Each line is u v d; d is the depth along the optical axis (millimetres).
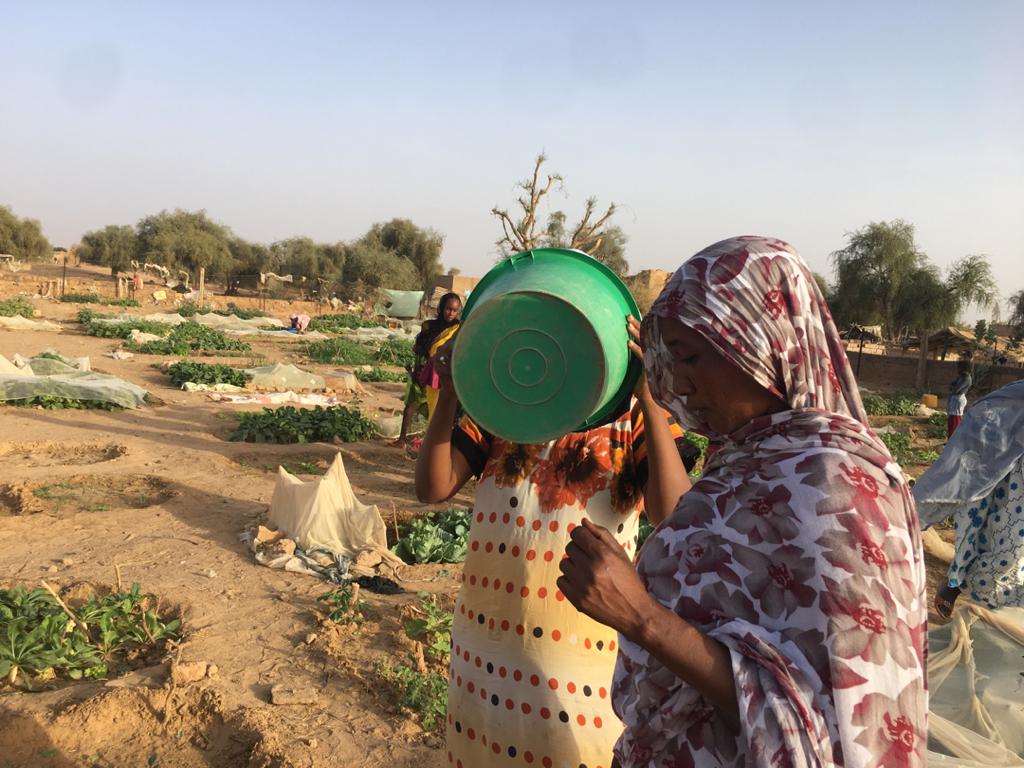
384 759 4148
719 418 1579
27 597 5461
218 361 23547
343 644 5387
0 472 9555
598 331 2129
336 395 18422
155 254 69938
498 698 2375
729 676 1366
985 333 37156
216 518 8078
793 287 1508
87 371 16203
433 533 7711
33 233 78312
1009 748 4266
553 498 2393
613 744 2338
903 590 1388
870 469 1445
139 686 4582
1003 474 5191
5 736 4191
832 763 1328
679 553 1485
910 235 44406
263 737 4215
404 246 79750
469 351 2230
